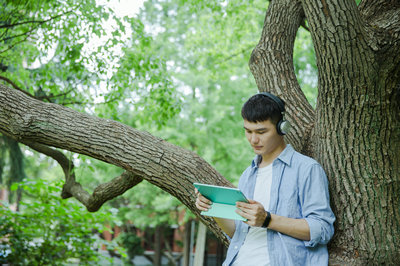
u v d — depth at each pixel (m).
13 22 5.37
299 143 2.73
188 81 12.60
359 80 2.21
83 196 4.02
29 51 5.96
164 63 5.92
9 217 5.55
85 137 2.77
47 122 2.83
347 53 2.18
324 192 2.05
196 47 9.21
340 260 2.24
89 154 2.81
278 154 2.20
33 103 2.93
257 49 3.13
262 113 2.04
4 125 2.90
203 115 12.80
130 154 2.71
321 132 2.40
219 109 12.91
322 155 2.39
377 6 2.60
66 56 5.02
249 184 2.26
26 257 5.57
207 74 10.45
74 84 5.93
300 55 8.78
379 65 2.18
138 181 3.59
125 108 8.75
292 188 2.08
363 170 2.27
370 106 2.24
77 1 4.87
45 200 5.82
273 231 2.05
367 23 2.29
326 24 2.18
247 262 2.09
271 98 2.10
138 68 5.47
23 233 5.62
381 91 2.22
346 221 2.27
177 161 2.69
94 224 5.84
